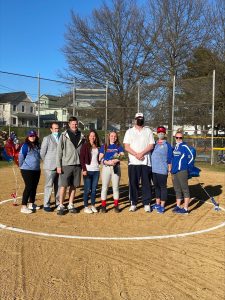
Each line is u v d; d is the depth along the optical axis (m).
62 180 4.82
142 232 4.21
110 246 3.66
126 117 16.42
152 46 21.06
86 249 3.54
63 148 4.80
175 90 14.62
